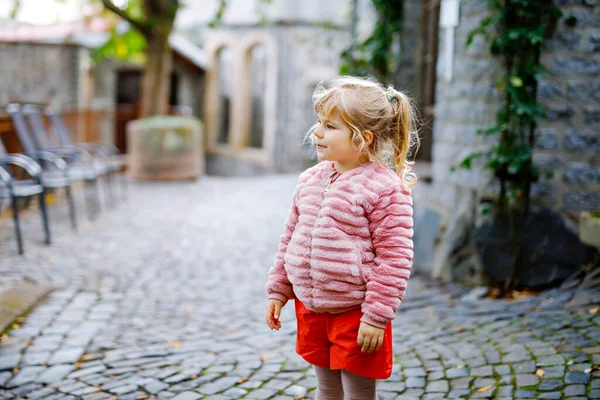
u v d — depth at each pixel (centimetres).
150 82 1220
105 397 281
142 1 1189
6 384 294
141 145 1114
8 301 396
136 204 862
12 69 1514
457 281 481
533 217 447
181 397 282
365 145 199
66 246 581
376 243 198
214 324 392
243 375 306
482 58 464
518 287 450
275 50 1589
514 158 434
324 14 1557
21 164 559
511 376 284
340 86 201
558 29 434
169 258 566
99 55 1330
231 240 655
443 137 518
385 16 695
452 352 324
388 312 191
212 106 1842
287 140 1606
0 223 659
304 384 296
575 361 286
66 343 347
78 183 950
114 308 415
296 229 207
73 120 1153
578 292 411
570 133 442
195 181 1160
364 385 204
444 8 512
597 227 418
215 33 1788
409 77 679
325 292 198
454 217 488
